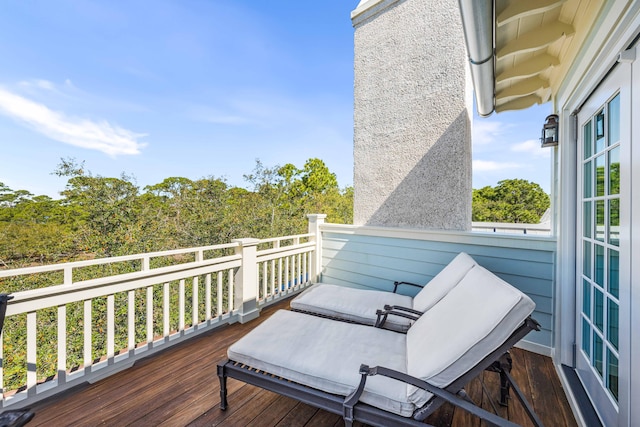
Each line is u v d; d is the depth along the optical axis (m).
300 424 1.77
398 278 3.75
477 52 1.79
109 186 8.12
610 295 1.60
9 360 4.94
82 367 2.26
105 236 7.70
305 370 1.63
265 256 3.79
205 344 2.83
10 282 6.48
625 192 1.36
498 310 1.38
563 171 2.30
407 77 3.85
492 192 12.70
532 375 2.34
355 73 4.41
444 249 3.35
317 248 4.60
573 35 1.93
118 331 6.30
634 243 1.26
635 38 1.22
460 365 1.38
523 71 2.36
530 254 2.78
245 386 2.15
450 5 3.49
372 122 4.20
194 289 2.97
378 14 4.14
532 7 1.55
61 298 2.04
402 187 3.88
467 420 1.81
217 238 8.94
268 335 2.01
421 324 2.03
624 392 1.34
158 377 2.27
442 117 3.54
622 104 1.38
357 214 4.32
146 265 2.56
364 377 1.43
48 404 1.93
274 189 11.16
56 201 7.70
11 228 7.23
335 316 2.68
